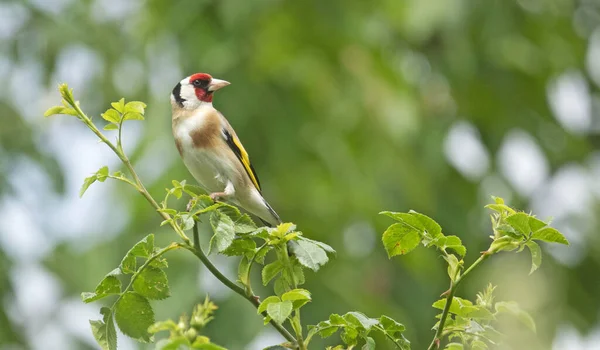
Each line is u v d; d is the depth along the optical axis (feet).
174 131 26.99
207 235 36.19
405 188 43.09
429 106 45.62
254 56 42.39
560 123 46.96
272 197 42.27
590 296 44.62
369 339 17.01
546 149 46.88
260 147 42.27
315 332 16.85
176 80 42.14
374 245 43.50
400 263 42.86
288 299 15.90
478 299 17.81
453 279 16.38
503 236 15.98
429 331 42.04
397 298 42.42
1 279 41.88
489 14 43.96
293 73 43.37
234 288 17.17
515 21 44.88
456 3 41.68
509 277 25.93
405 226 16.76
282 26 42.78
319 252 16.94
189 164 26.68
